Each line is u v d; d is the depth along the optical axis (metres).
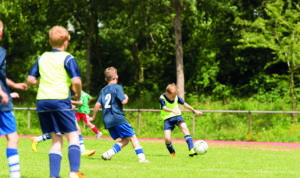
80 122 24.09
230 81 35.50
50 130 5.95
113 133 9.68
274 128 21.88
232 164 9.54
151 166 8.69
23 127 23.78
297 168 8.95
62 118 5.79
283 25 26.38
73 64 5.86
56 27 6.11
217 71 34.38
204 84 33.81
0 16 37.75
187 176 7.12
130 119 23.30
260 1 33.22
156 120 22.84
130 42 31.12
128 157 10.94
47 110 5.79
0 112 5.33
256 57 34.00
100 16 39.22
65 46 6.22
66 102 5.84
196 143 11.17
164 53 39.38
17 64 42.56
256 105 28.36
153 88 37.16
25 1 37.50
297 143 19.14
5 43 40.31
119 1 33.88
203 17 34.38
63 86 5.84
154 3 29.02
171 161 9.95
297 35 24.80
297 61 24.73
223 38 34.50
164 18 32.41
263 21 26.27
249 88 32.75
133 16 30.11
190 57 37.34
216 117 22.72
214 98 32.28
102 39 44.06
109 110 9.55
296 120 22.53
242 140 20.59
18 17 38.22
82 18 39.34
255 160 10.73
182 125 11.61
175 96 11.75
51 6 36.84
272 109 27.36
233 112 21.02
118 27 33.72
